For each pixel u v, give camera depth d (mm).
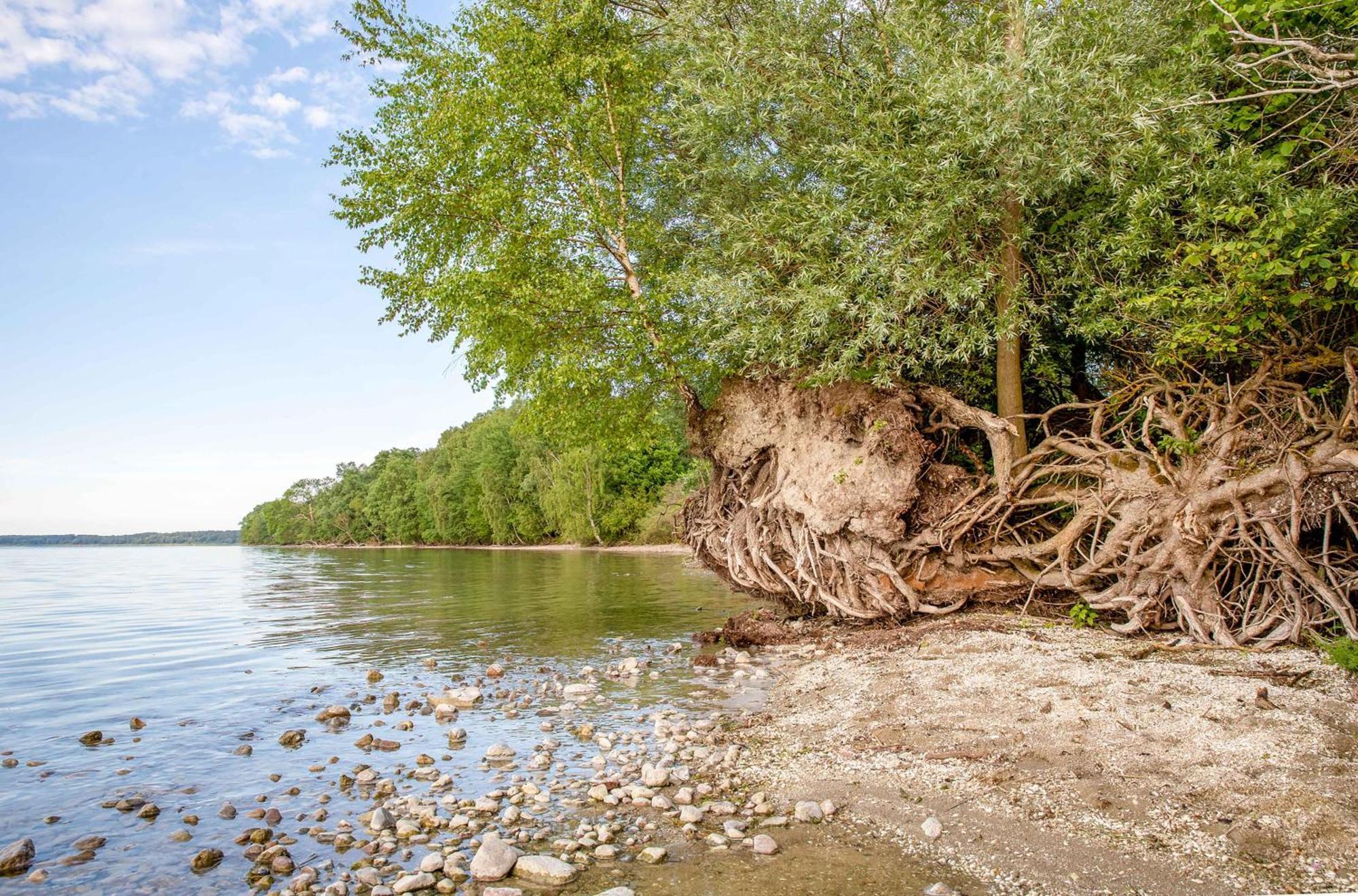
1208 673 8398
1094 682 8375
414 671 12992
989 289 11984
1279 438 10383
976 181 10898
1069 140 10438
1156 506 11031
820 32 14000
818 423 14266
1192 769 6117
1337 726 6578
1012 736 7262
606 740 8484
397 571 46875
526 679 12078
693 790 6914
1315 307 9672
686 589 28016
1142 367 12406
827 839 5777
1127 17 11344
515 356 15938
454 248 16594
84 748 8719
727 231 13938
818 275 12484
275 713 10227
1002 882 4973
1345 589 9625
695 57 14359
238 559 88688
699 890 5000
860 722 8438
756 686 11094
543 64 15680
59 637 17953
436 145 15461
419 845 5902
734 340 13266
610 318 15711
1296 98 9922
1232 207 8898
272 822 6414
